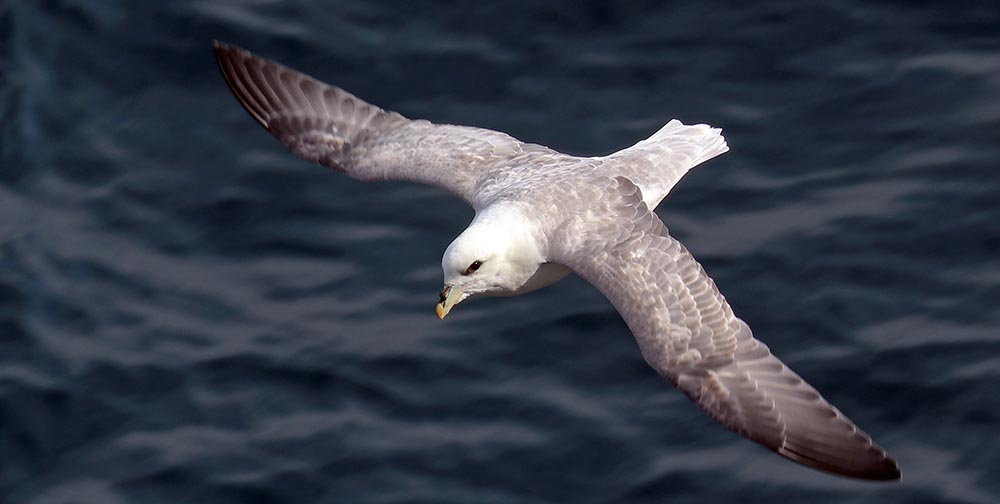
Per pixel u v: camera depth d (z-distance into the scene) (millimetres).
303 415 18453
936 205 20094
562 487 17500
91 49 23000
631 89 22078
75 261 20344
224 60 16156
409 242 20328
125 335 19438
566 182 14273
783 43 22484
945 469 17359
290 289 19891
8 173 21516
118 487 17797
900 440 17672
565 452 17781
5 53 23016
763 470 17531
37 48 23047
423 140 15539
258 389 18750
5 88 22547
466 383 18594
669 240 13719
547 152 15047
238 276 20109
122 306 19781
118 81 22656
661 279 13422
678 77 22188
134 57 22891
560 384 18516
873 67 22000
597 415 18125
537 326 19125
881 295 19078
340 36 22922
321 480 17734
